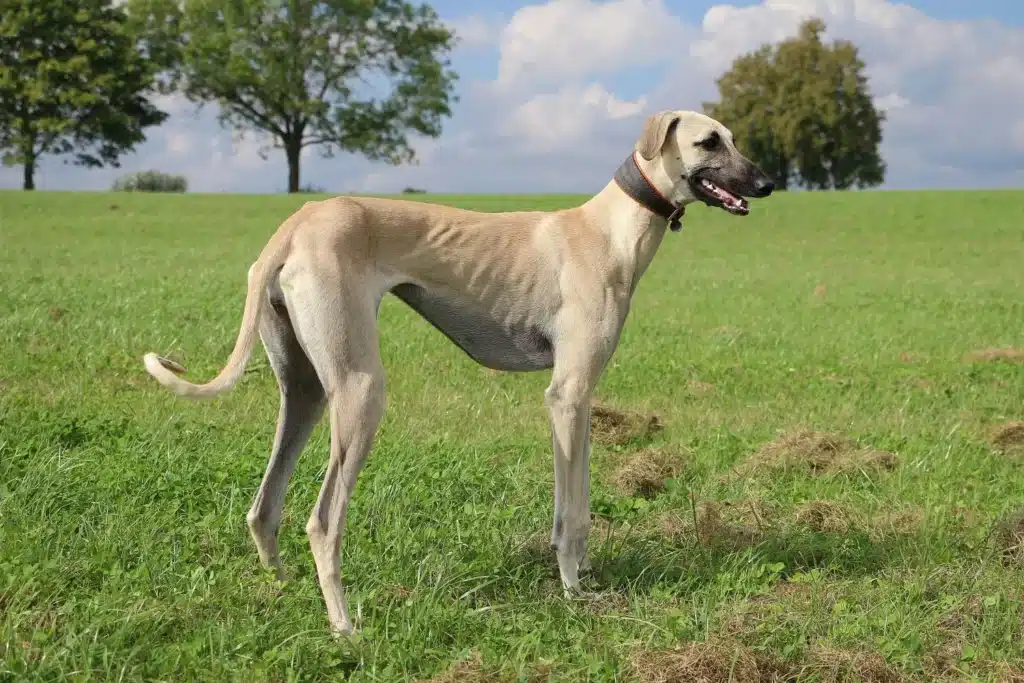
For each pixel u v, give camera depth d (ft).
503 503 20.17
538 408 29.19
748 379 34.86
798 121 234.79
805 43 239.30
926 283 74.54
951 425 28.68
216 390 13.83
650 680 13.00
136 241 88.79
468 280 15.99
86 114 183.83
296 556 17.16
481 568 16.79
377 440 23.93
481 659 13.47
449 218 16.03
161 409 26.22
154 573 15.55
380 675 13.12
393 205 15.79
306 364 15.81
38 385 28.30
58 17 181.06
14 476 18.85
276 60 187.73
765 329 49.16
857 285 72.54
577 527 16.43
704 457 24.50
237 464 20.85
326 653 13.56
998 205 132.05
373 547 17.20
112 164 197.16
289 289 14.65
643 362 37.60
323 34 191.21
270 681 12.97
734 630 14.20
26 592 14.43
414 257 15.62
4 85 176.86
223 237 96.07
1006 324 53.11
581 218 16.99
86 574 15.29
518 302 16.25
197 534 17.56
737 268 83.82
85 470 19.77
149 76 188.14
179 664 12.94
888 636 14.49
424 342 39.32
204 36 190.19
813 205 134.10
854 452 24.50
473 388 31.42
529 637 14.02
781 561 18.10
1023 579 16.65
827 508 20.53
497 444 24.43
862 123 237.66
